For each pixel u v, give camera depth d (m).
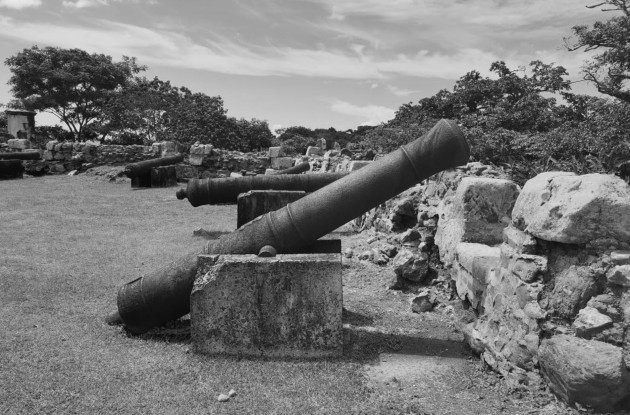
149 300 4.98
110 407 3.73
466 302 5.73
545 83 16.72
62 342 4.88
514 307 4.13
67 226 11.22
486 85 17.95
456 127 4.71
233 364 4.50
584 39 15.86
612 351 3.35
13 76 35.31
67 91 35.78
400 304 6.30
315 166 17.64
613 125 10.59
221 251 5.04
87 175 22.47
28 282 6.84
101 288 6.73
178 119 31.41
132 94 34.94
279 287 4.62
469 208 6.02
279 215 5.12
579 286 3.68
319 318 4.62
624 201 3.62
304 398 3.94
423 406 3.83
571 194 3.77
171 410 3.73
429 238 7.20
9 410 3.63
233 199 10.74
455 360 4.69
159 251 8.95
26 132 31.41
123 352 4.71
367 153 14.89
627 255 3.56
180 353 4.73
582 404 3.40
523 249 4.08
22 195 16.11
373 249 8.23
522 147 10.40
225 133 30.83
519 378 3.92
